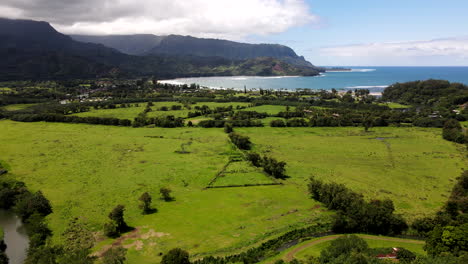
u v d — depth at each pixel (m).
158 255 64.88
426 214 83.19
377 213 76.62
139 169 119.94
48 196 94.06
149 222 79.44
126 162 128.25
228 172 117.38
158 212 85.19
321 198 91.38
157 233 73.88
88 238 71.62
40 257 61.53
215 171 118.31
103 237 72.19
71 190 99.00
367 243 69.81
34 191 97.25
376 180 110.31
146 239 71.19
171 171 118.12
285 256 65.88
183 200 93.38
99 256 64.00
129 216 82.75
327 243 71.00
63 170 117.12
